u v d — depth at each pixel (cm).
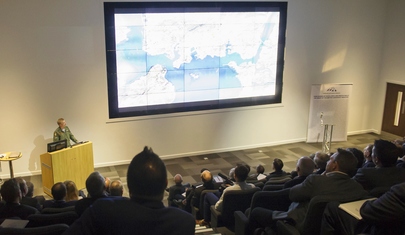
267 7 882
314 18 935
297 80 954
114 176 781
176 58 833
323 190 278
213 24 846
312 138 970
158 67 823
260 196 368
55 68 753
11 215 360
